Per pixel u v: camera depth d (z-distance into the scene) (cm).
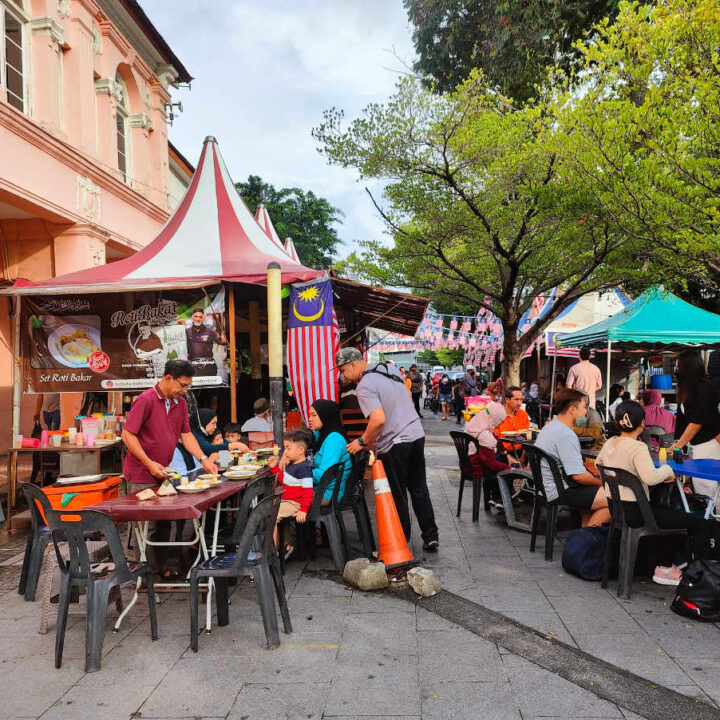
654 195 632
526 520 666
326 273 761
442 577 477
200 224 880
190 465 533
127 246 1341
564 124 694
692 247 622
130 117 1463
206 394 891
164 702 296
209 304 787
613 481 438
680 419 629
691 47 607
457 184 1074
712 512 453
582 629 374
